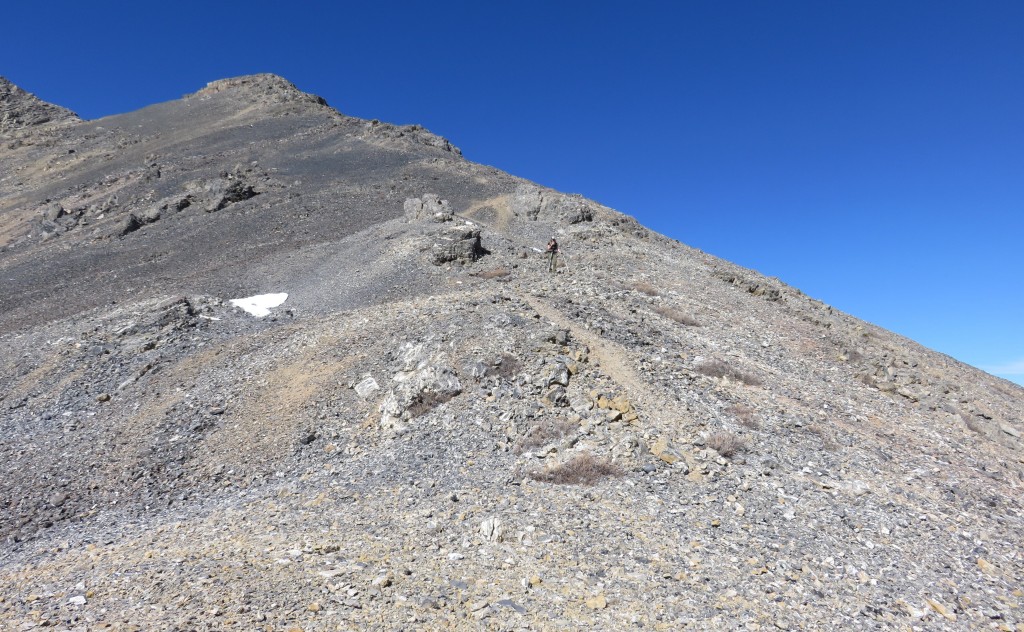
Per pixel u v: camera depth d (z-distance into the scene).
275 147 125.62
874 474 19.83
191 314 43.31
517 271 51.38
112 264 66.00
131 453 25.25
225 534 17.00
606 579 13.20
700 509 16.80
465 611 11.69
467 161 128.50
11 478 24.39
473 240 54.62
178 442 25.59
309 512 18.27
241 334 39.28
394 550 14.67
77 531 20.06
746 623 11.67
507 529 15.54
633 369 26.31
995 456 24.34
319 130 140.00
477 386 24.98
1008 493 19.86
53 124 152.75
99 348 37.31
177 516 20.05
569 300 36.53
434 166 114.00
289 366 30.73
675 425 21.86
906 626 11.93
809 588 13.16
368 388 26.98
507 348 26.94
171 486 22.83
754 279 60.41
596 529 15.62
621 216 79.75
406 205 70.00
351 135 138.00
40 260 69.94
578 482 18.53
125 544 17.39
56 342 39.25
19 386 33.44
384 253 56.69
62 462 25.28
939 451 23.23
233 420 26.73
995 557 15.16
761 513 16.67
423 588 12.52
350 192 92.75
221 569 13.45
